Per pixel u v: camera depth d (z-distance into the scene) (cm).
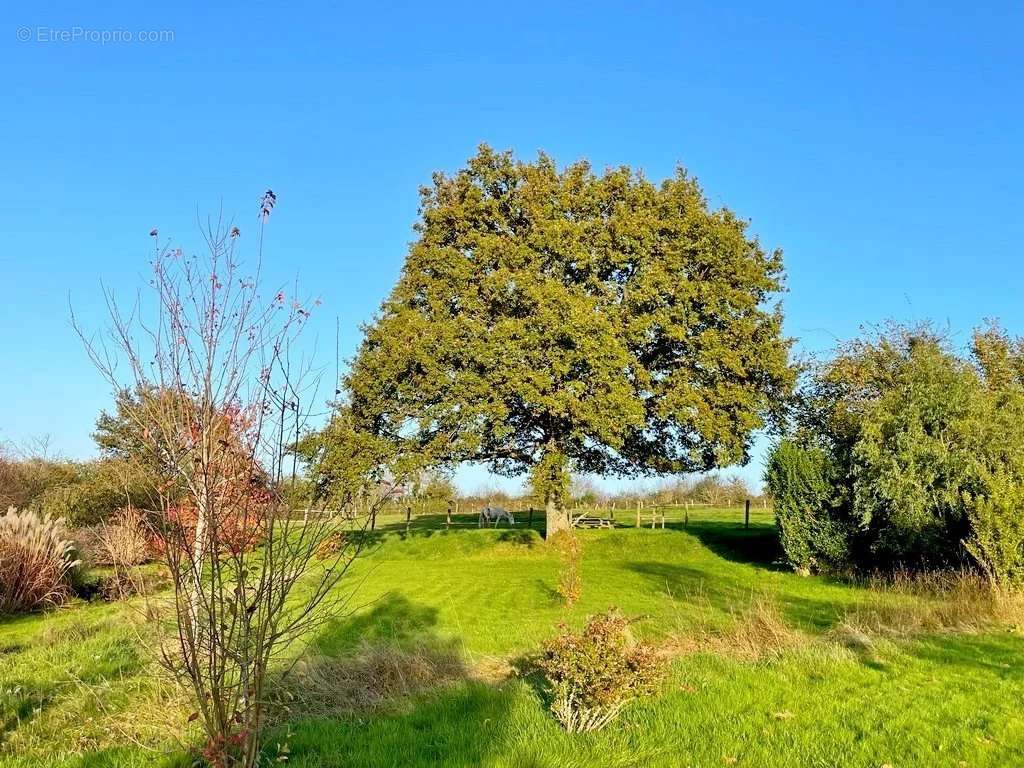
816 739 585
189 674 441
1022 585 1202
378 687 752
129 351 432
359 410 2283
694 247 2291
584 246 2261
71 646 983
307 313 462
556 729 613
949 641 941
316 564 543
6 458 2522
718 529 2841
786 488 1903
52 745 602
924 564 1592
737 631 956
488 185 2473
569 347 2120
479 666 880
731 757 549
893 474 1631
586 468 2683
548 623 1213
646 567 2059
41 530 1502
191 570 434
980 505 1271
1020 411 1666
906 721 626
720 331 2308
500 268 2216
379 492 531
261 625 442
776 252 2558
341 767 537
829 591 1570
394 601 1481
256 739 443
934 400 1641
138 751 562
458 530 2855
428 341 2181
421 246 2428
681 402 2198
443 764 531
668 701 684
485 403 2108
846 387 2027
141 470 439
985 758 546
